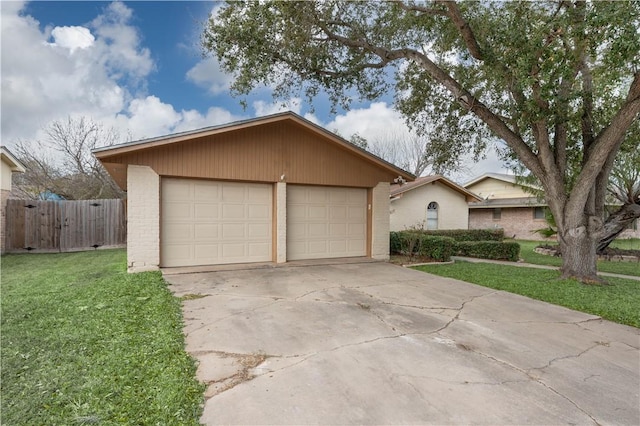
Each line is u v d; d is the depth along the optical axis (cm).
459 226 1753
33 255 1092
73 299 514
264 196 881
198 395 263
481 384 288
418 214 1628
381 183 1028
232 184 842
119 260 934
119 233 1288
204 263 813
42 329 394
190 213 798
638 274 858
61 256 1066
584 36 496
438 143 1011
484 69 698
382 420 235
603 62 582
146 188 736
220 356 334
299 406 251
